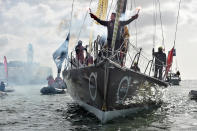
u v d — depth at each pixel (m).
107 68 8.00
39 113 11.77
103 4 12.45
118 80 8.47
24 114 11.48
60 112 11.98
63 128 8.29
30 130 8.12
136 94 9.80
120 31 9.81
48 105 15.08
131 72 8.96
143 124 8.52
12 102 17.19
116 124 8.50
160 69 12.45
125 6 10.09
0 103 16.55
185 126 8.39
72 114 11.20
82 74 9.98
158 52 12.45
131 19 9.84
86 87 10.03
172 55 12.55
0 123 9.30
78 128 8.16
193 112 11.52
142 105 10.82
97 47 9.82
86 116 10.48
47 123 9.20
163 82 12.22
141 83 9.84
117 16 8.45
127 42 9.94
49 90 25.19
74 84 12.13
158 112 11.16
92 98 9.63
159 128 8.02
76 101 14.16
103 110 8.60
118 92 8.73
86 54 11.33
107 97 8.44
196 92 20.50
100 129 7.84
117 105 8.95
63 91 25.77
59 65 16.16
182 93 27.70
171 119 9.60
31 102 17.09
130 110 10.03
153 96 11.62
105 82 8.20
